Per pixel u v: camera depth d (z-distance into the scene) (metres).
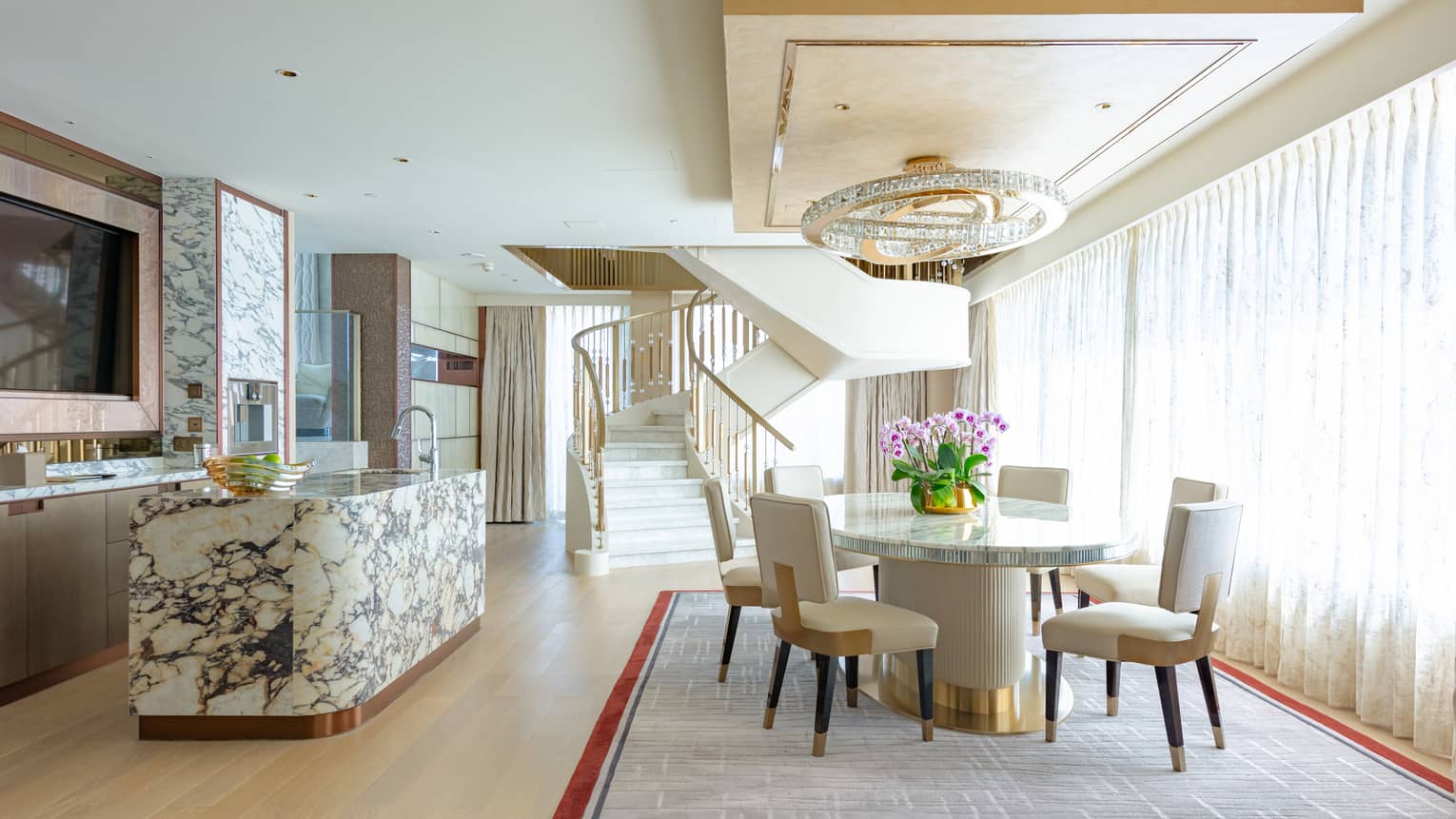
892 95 3.16
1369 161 3.19
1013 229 4.15
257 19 2.92
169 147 4.32
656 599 5.25
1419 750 2.88
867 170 4.13
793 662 3.93
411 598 3.51
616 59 3.26
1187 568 2.70
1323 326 3.45
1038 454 6.61
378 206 5.53
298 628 2.94
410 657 3.50
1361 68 3.00
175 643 2.93
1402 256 3.01
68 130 4.06
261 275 5.33
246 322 5.17
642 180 4.89
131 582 2.93
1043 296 6.62
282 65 3.31
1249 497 3.95
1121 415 5.36
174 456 4.84
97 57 3.23
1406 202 3.00
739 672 3.77
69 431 4.23
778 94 3.16
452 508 4.01
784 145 3.73
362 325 7.05
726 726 3.10
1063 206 3.69
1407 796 2.53
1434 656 2.85
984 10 2.49
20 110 3.79
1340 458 3.31
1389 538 3.10
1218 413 4.24
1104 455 5.51
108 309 4.54
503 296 9.41
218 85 3.51
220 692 2.93
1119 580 3.53
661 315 8.96
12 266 3.94
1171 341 4.63
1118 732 3.04
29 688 3.48
